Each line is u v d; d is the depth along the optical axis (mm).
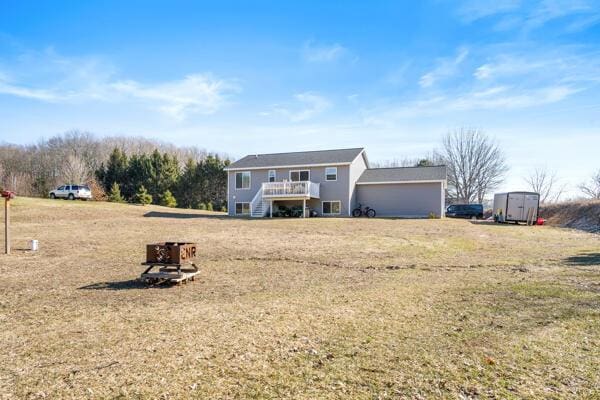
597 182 48031
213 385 3936
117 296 8242
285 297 7934
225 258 13055
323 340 5254
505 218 29188
